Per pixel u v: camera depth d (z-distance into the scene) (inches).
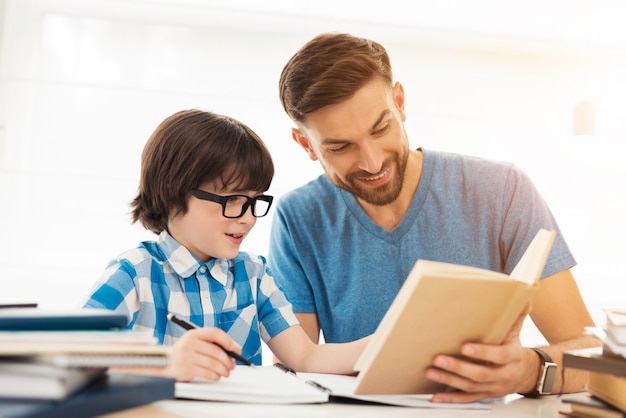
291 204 58.9
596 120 115.8
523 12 122.8
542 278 52.1
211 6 120.0
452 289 28.1
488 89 123.1
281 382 35.7
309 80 46.4
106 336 24.5
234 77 120.6
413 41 123.0
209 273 51.1
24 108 117.8
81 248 117.3
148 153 52.6
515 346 33.2
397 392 33.2
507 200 56.2
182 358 34.1
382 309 55.6
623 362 28.2
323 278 57.2
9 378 22.9
